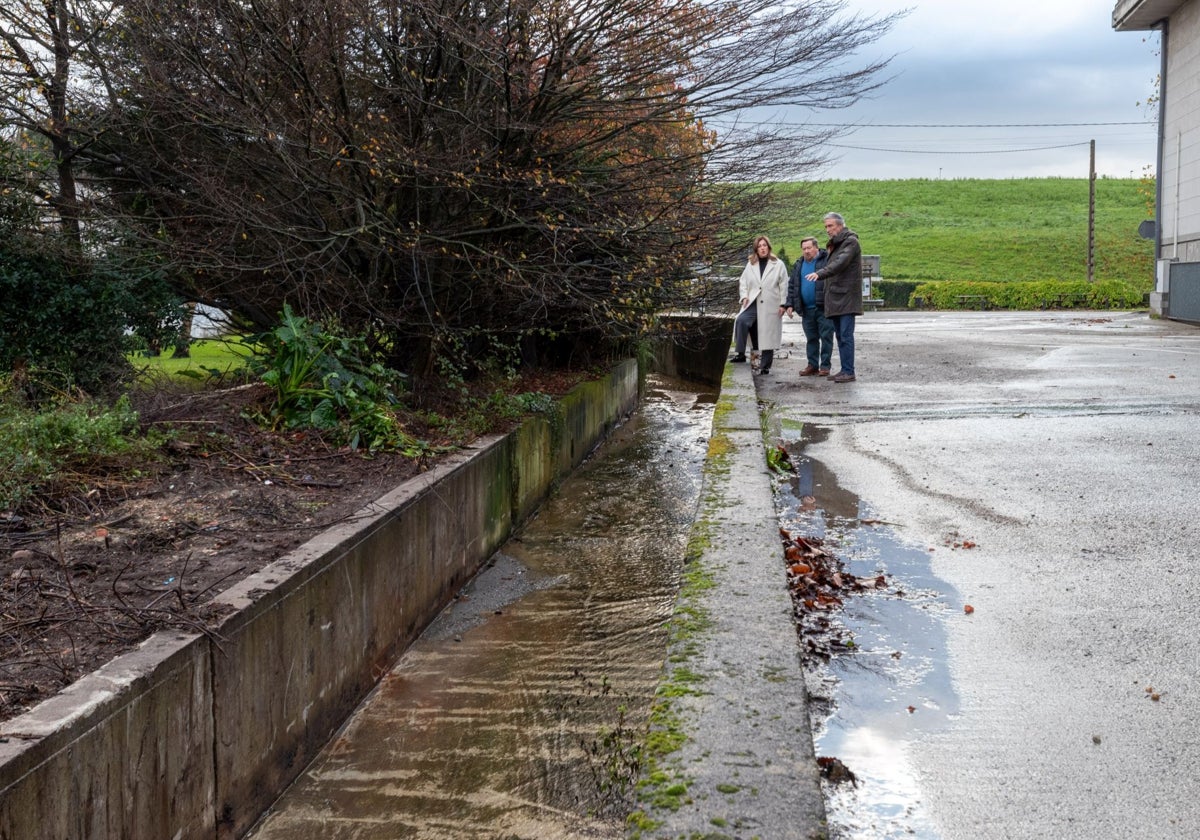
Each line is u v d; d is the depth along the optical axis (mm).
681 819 2234
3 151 9461
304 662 4336
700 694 2895
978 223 63250
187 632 3561
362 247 8422
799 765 2475
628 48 8656
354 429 6945
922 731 3182
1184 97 20797
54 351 9469
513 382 10086
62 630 3645
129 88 8641
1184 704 3279
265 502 5480
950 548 5129
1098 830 2592
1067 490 6156
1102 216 63031
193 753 3480
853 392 10664
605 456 11359
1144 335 17484
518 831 3797
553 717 4727
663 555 7324
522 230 9141
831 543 5301
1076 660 3670
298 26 7492
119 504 5336
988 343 16328
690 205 9586
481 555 7141
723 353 17734
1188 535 5133
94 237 9523
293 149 8016
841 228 11375
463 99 8625
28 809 2639
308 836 3826
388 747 4504
